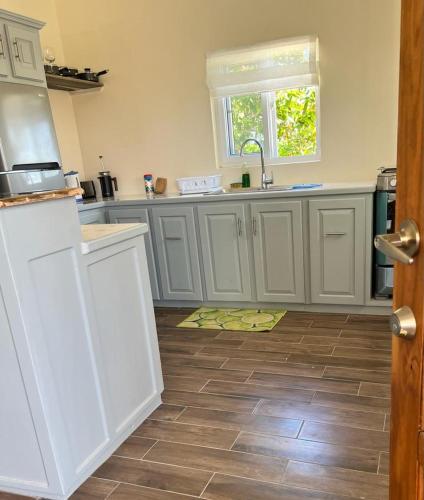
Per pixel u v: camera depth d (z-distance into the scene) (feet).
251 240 10.10
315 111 10.82
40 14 11.84
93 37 12.21
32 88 10.02
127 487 5.19
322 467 5.22
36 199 4.50
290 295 10.12
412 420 1.95
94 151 13.08
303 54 10.21
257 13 10.49
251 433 5.98
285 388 7.02
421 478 1.94
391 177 8.59
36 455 4.98
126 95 12.31
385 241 1.88
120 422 5.99
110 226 6.49
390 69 9.73
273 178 11.32
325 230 9.36
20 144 9.73
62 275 4.95
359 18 9.70
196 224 10.53
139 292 6.41
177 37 11.37
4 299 4.46
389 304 9.40
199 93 11.54
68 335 5.04
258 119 11.41
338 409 6.32
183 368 8.02
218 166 11.93
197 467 5.42
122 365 6.04
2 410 4.95
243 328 9.56
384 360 7.63
